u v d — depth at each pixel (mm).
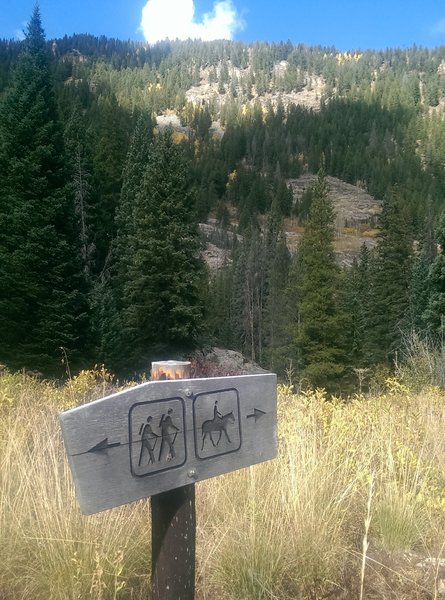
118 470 1945
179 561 2238
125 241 36812
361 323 41031
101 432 1900
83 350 22766
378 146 169750
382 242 40375
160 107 191250
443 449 5012
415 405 7078
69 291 22797
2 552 2742
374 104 190750
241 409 2465
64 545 2689
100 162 47469
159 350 27938
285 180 155875
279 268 65625
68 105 79312
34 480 3137
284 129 178750
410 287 37938
